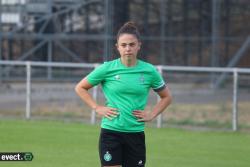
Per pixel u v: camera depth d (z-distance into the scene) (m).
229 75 76.44
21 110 61.38
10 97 70.12
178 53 90.56
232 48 88.06
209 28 89.69
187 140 45.84
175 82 79.19
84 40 92.75
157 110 23.34
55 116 58.22
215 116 58.81
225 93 71.94
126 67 22.77
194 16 90.38
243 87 70.75
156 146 42.88
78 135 46.81
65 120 55.88
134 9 91.44
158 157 38.81
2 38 93.00
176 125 53.81
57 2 94.06
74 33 93.56
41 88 70.75
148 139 45.84
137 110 22.72
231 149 42.28
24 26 93.69
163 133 49.00
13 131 48.22
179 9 90.75
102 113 22.75
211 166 36.38
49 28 93.81
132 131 22.81
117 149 22.88
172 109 62.00
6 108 62.62
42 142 43.31
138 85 22.67
